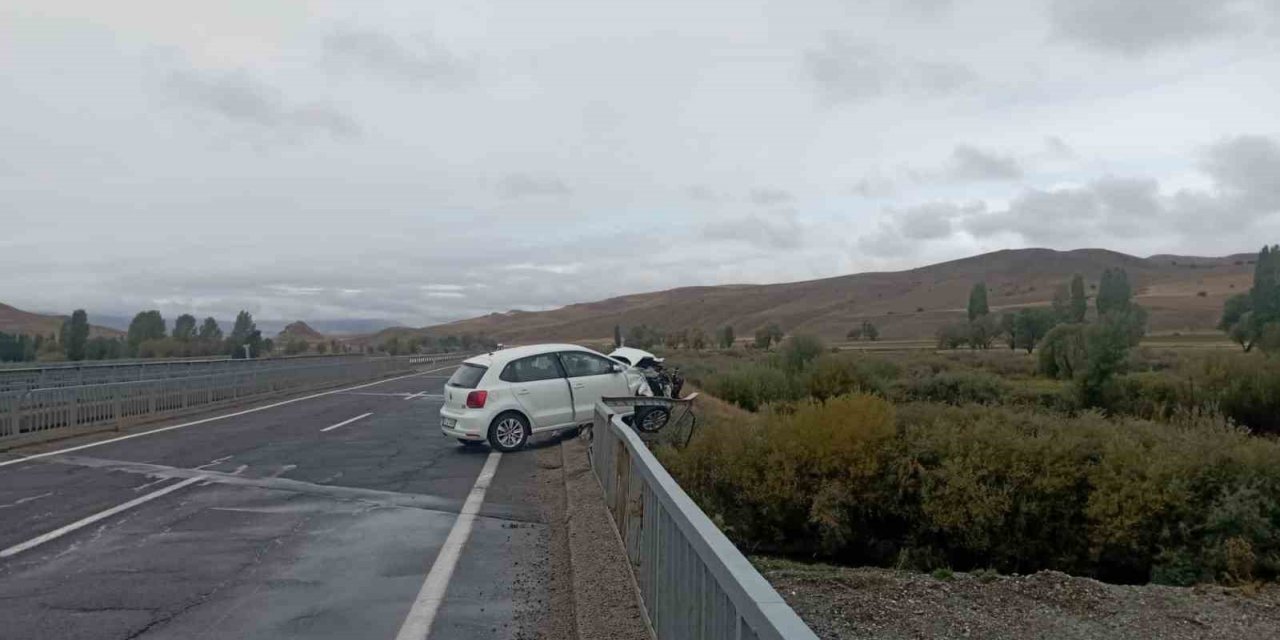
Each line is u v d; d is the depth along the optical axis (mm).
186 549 8383
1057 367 38125
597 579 6879
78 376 28516
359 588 7102
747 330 150875
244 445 16344
